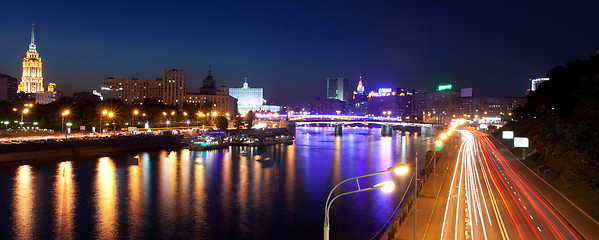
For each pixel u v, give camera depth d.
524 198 78.94
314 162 159.75
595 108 67.50
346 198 96.75
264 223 78.94
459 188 89.69
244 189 106.56
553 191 85.62
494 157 153.25
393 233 55.03
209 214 84.00
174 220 79.75
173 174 124.94
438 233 56.81
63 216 80.25
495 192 84.94
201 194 99.94
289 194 101.62
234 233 73.50
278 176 126.31
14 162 129.50
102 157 155.88
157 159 157.25
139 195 97.19
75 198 92.69
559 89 122.38
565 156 81.44
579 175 74.50
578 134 68.44
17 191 96.75
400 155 187.00
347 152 198.00
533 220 63.16
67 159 146.12
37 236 70.06
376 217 82.31
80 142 151.88
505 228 58.88
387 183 33.09
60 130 199.88
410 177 121.19
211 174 127.06
